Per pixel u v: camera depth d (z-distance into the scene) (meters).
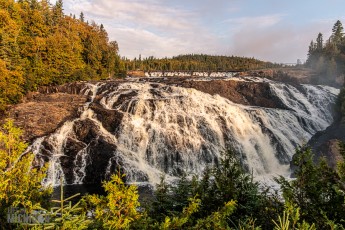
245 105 41.34
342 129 26.80
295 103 42.84
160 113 31.83
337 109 32.72
